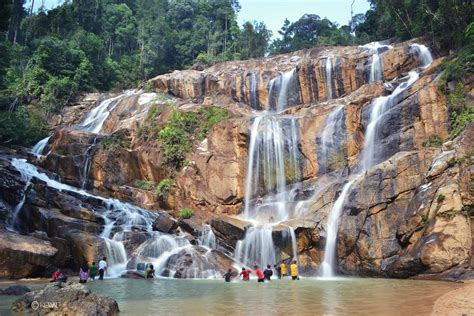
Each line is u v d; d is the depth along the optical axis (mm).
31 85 47969
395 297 14062
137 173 34688
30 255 20156
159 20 69688
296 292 15945
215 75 44781
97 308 10570
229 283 19750
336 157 30484
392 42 42656
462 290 14398
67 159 33844
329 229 24469
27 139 38969
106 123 42688
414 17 42000
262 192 31078
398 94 29734
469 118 24844
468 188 20250
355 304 12703
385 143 28594
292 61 44188
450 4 33688
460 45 32812
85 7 67375
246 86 42438
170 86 46000
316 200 26766
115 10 73375
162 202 31859
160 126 36000
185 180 32000
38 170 31984
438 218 20438
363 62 38094
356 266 23219
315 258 24484
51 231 24359
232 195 31031
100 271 21328
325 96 38750
